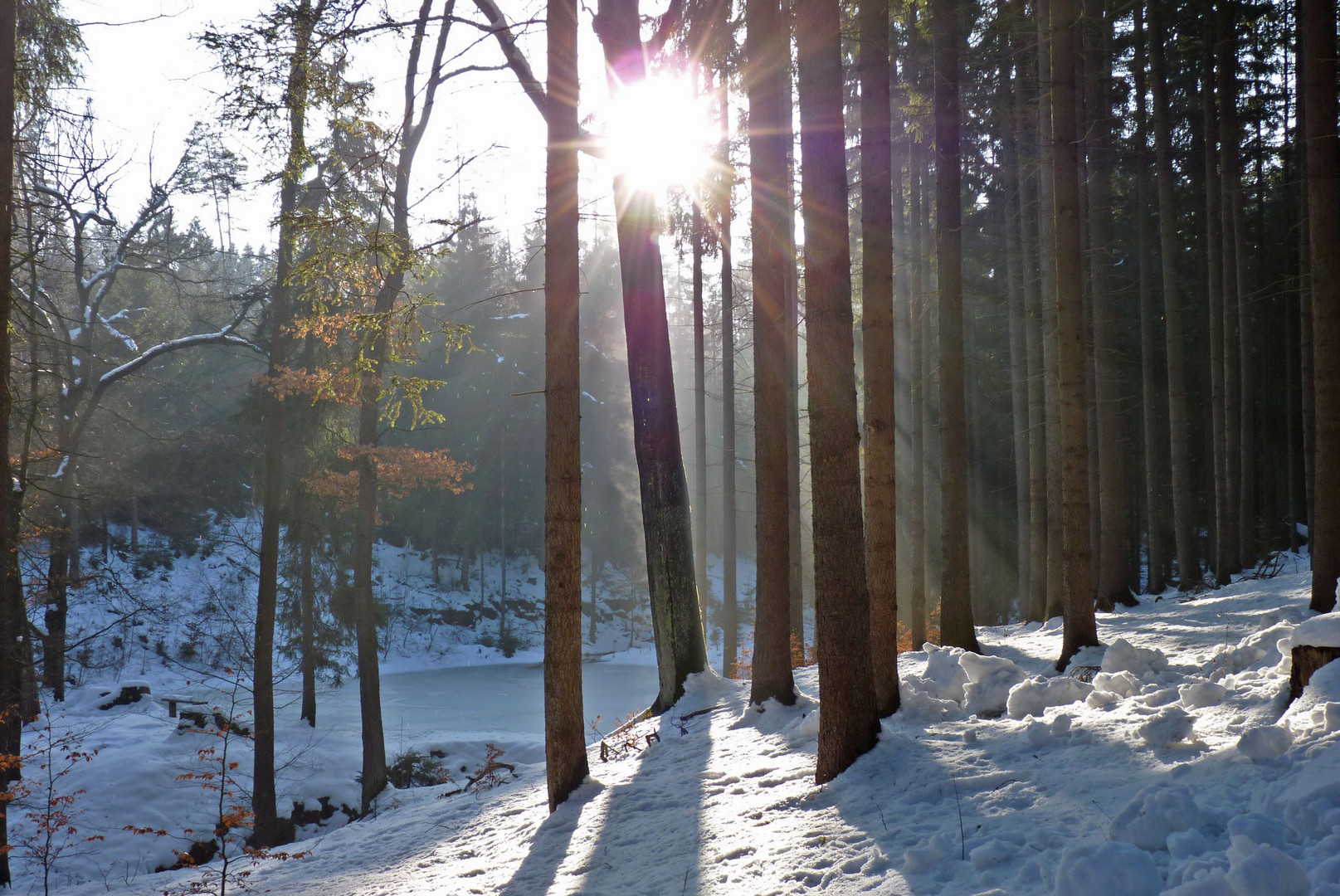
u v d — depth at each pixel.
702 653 12.45
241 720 19.61
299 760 17.44
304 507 21.80
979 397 28.12
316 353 19.02
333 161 15.31
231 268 44.69
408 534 50.56
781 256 11.09
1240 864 3.12
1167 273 19.97
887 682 8.37
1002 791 5.40
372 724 16.02
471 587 49.53
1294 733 4.68
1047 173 17.20
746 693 11.72
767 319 10.95
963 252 26.17
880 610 8.43
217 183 21.89
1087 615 10.55
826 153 7.17
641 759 9.99
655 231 12.91
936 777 5.97
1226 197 20.55
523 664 42.22
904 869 4.52
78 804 14.55
